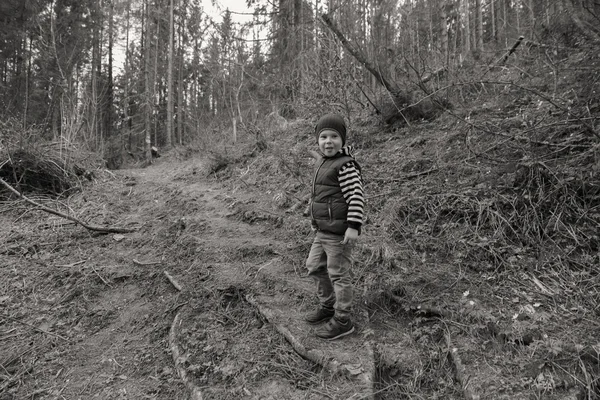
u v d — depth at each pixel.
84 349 2.69
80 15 14.15
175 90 23.73
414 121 5.73
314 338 2.41
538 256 2.91
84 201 5.57
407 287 2.81
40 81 12.08
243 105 8.70
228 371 2.22
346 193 2.36
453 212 3.52
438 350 2.33
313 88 6.86
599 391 1.93
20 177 5.45
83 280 3.46
